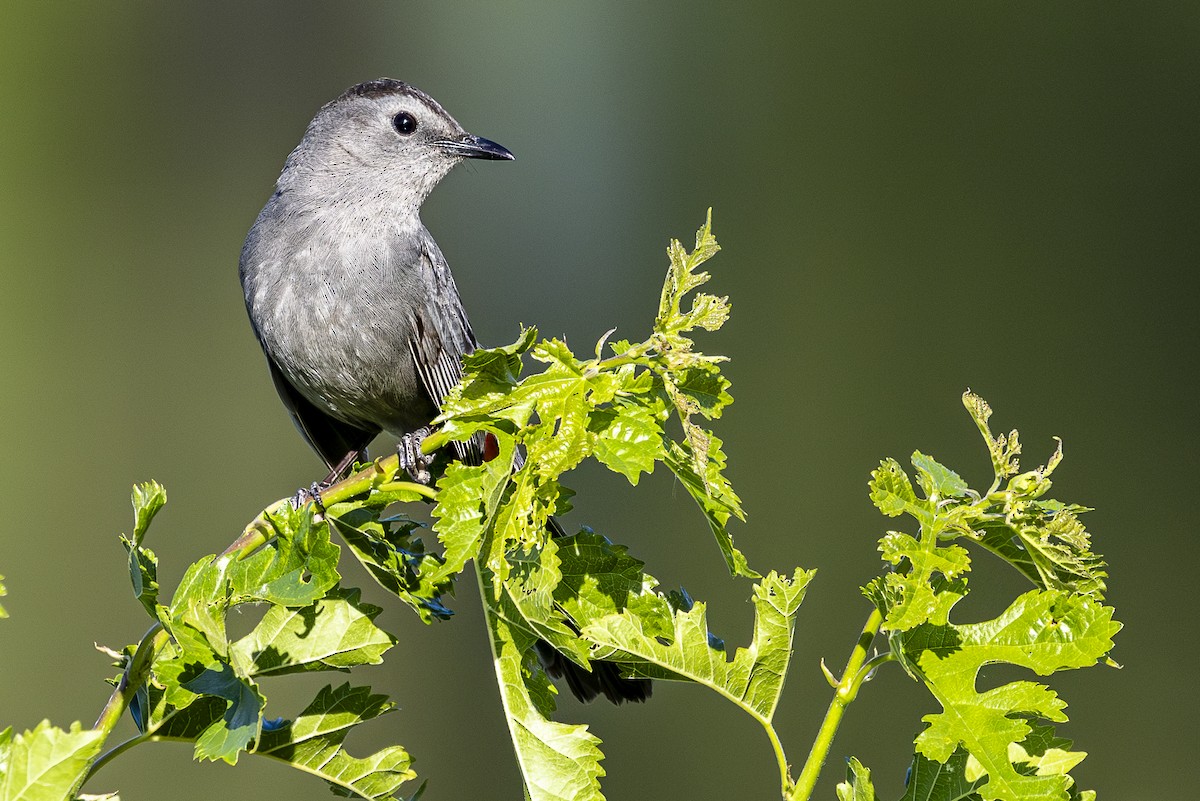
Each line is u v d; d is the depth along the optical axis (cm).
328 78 1791
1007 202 1571
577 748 374
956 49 1667
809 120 1686
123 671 375
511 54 1788
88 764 321
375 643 373
